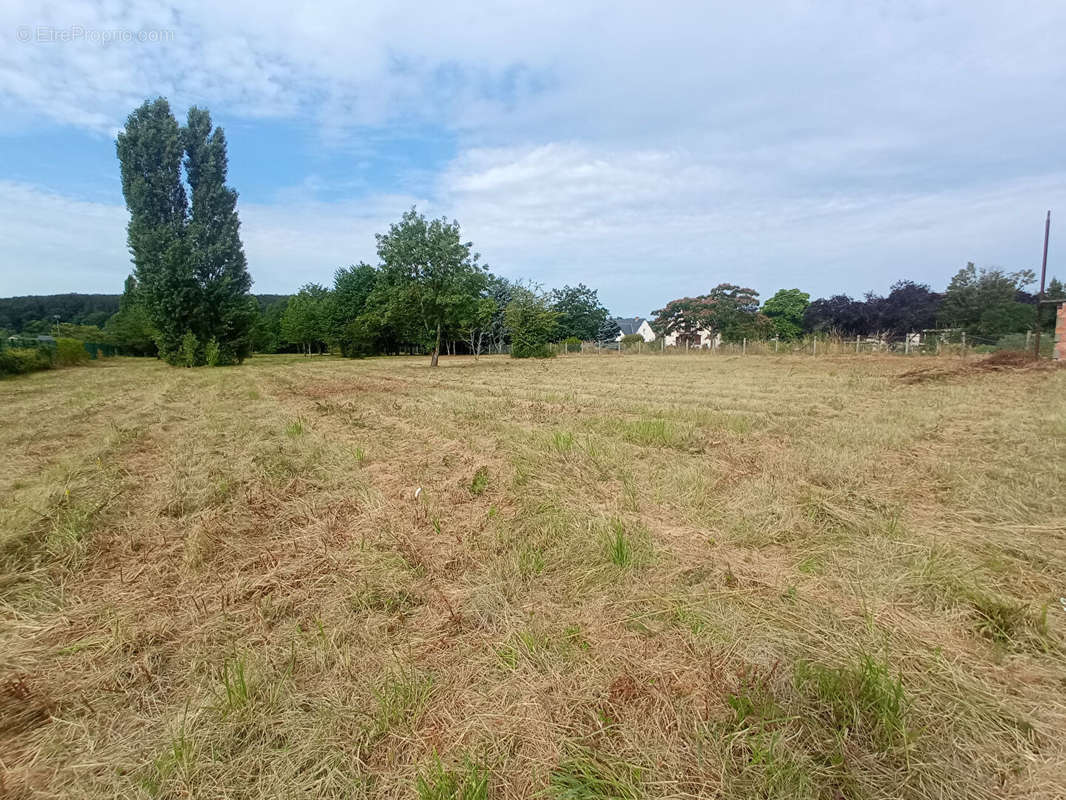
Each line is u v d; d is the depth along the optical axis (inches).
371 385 636.1
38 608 117.4
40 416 405.1
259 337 2006.6
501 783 70.8
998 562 127.6
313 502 186.5
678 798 67.3
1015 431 267.3
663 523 159.9
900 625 103.7
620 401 429.4
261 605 116.7
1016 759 72.6
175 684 92.1
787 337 1931.6
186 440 300.8
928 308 1608.0
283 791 69.1
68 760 75.0
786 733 76.5
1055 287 1566.2
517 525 157.3
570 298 2559.1
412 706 84.9
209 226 1267.2
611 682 88.7
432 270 1003.3
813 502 170.6
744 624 105.1
